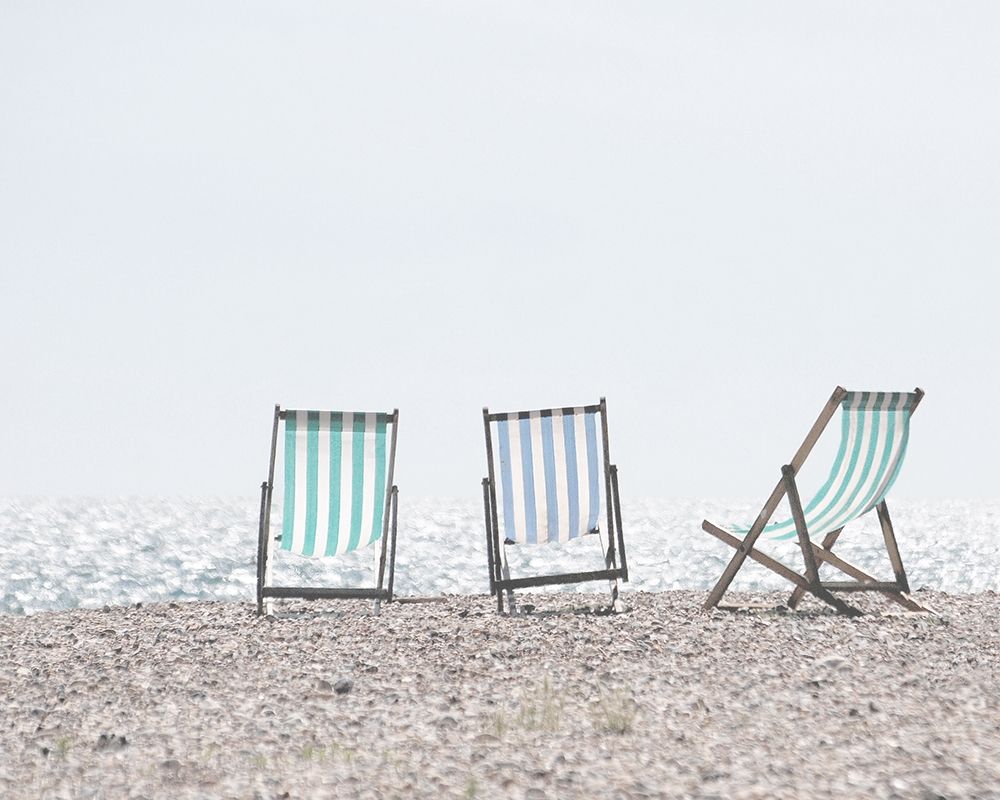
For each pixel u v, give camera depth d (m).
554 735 16.69
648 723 17.30
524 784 14.02
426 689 20.39
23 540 118.94
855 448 28.52
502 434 30.12
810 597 33.25
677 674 21.09
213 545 115.50
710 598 30.28
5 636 27.33
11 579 75.69
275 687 20.80
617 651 23.53
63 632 27.72
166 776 14.94
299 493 30.20
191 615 30.89
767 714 17.77
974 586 78.44
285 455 30.09
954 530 171.75
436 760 15.38
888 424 28.45
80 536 130.38
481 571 85.56
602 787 13.80
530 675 21.38
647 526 187.00
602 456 30.09
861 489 29.17
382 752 15.93
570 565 98.62
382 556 30.64
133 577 78.44
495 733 16.94
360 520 30.61
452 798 13.56
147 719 18.38
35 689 20.78
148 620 29.98
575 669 21.84
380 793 13.86
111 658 23.77
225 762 15.59
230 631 27.16
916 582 81.88
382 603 33.94
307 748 16.08
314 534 30.58
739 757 15.12
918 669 21.84
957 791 13.33
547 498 30.09
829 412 27.84
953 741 15.91
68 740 16.91
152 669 22.58
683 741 16.11
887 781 13.79
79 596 67.62
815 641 24.75
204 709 19.08
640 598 33.84
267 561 30.06
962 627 27.28
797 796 13.23
